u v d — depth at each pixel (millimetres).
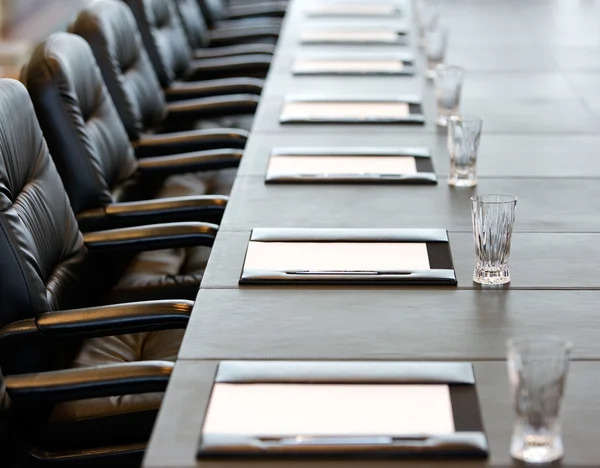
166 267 3334
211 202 3188
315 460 1521
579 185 2906
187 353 1867
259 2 8523
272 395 1701
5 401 2115
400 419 1617
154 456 1535
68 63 3180
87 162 3146
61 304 2689
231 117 5484
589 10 6332
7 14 8836
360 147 3271
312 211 2674
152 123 4449
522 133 3508
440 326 1976
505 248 2164
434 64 4316
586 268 2273
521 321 1998
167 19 5426
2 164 2461
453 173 2889
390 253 2350
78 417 2332
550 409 1478
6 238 2410
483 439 1552
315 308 2062
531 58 4848
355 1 6641
